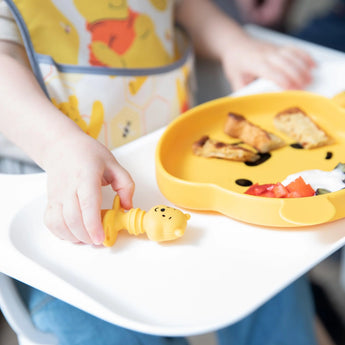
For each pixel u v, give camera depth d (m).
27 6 0.79
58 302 0.77
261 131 0.73
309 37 1.66
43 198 0.67
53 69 0.80
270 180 0.67
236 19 1.35
